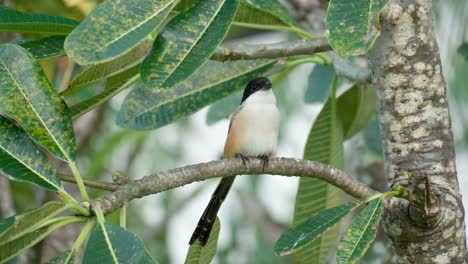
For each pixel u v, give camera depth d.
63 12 10.31
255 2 7.74
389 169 6.64
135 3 5.20
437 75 6.47
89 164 12.28
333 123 8.32
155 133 12.70
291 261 11.95
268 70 8.41
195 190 12.55
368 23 4.85
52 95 6.01
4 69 6.04
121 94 13.01
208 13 5.44
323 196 8.02
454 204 6.42
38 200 10.87
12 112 5.92
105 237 5.02
